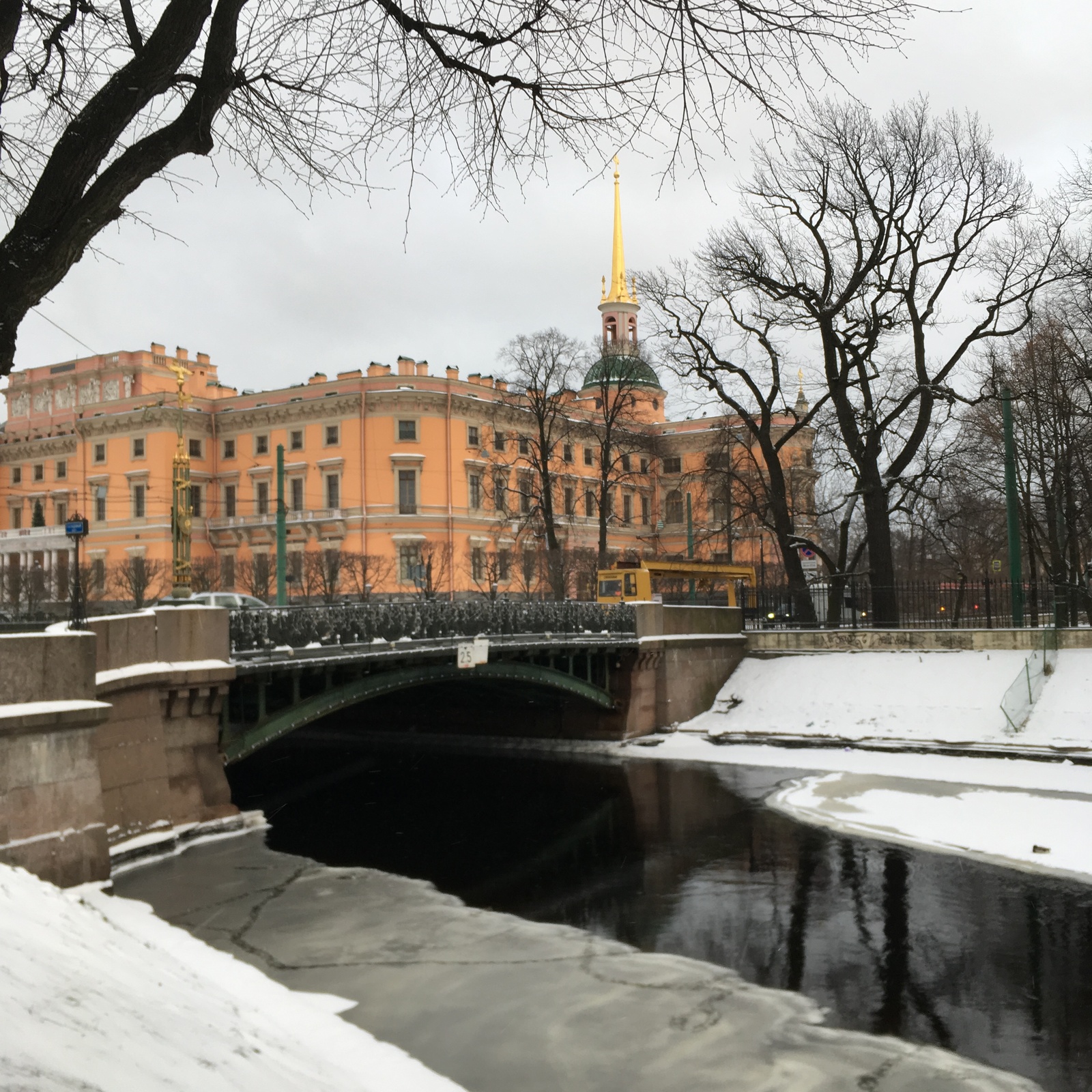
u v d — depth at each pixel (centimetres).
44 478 7350
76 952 797
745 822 2172
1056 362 3728
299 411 6456
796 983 1239
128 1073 479
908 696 3133
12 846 1258
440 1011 1145
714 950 1365
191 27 745
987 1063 1012
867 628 3578
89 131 745
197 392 7275
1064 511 4541
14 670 1284
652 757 3077
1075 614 3794
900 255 3581
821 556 3928
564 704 3366
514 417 6444
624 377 5362
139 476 6712
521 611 2720
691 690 3466
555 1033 1087
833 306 3609
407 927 1464
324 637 2092
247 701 2042
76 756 1367
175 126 779
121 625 1666
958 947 1359
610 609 3159
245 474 6700
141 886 1576
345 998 1182
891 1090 958
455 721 3622
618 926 1478
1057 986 1211
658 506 7731
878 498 3706
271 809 2431
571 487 6894
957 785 2414
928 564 6769
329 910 1531
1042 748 2647
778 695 3397
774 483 3956
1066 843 1875
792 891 1642
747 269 3722
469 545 6278
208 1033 720
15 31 740
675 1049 1049
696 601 4384
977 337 3559
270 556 6475
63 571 4972
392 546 6084
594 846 1997
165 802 1755
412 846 2014
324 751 3469
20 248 754
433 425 6197
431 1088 949
